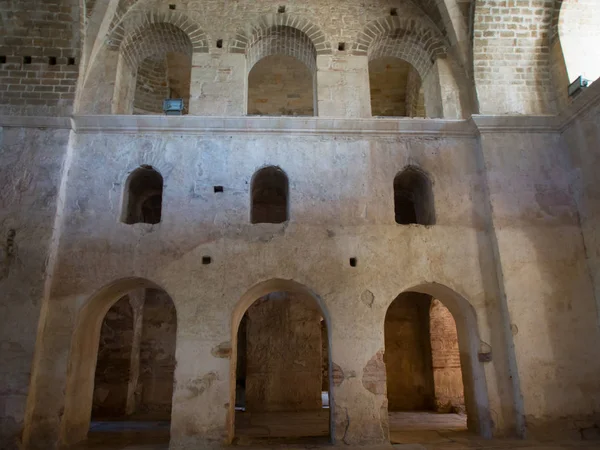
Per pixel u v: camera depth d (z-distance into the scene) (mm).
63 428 7492
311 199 8625
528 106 9375
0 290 7664
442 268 8398
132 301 12117
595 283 8211
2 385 7250
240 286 8102
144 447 7512
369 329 7980
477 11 9492
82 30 9047
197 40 9672
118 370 11852
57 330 7734
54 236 8047
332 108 9398
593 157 8305
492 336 8133
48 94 8781
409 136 9141
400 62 12875
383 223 8562
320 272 8234
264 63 12953
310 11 10047
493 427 7754
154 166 8695
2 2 8766
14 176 8250
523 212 8609
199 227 8375
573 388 7766
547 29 9633
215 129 8883
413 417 10938
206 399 7555
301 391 12211
